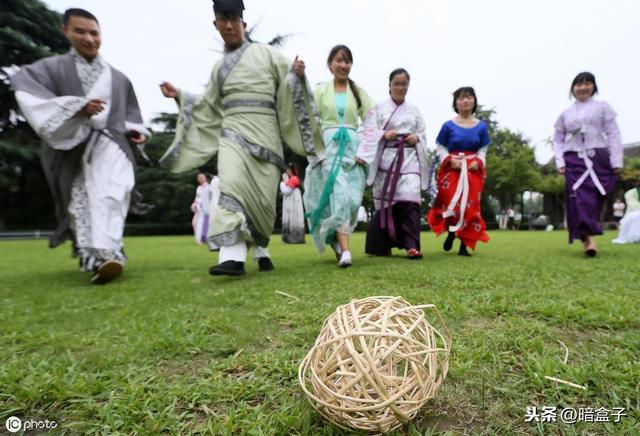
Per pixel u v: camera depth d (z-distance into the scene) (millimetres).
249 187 3701
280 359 1604
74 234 4004
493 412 1202
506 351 1632
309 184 4488
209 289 3146
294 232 8648
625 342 1672
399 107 4996
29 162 21594
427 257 4875
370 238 5258
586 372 1374
